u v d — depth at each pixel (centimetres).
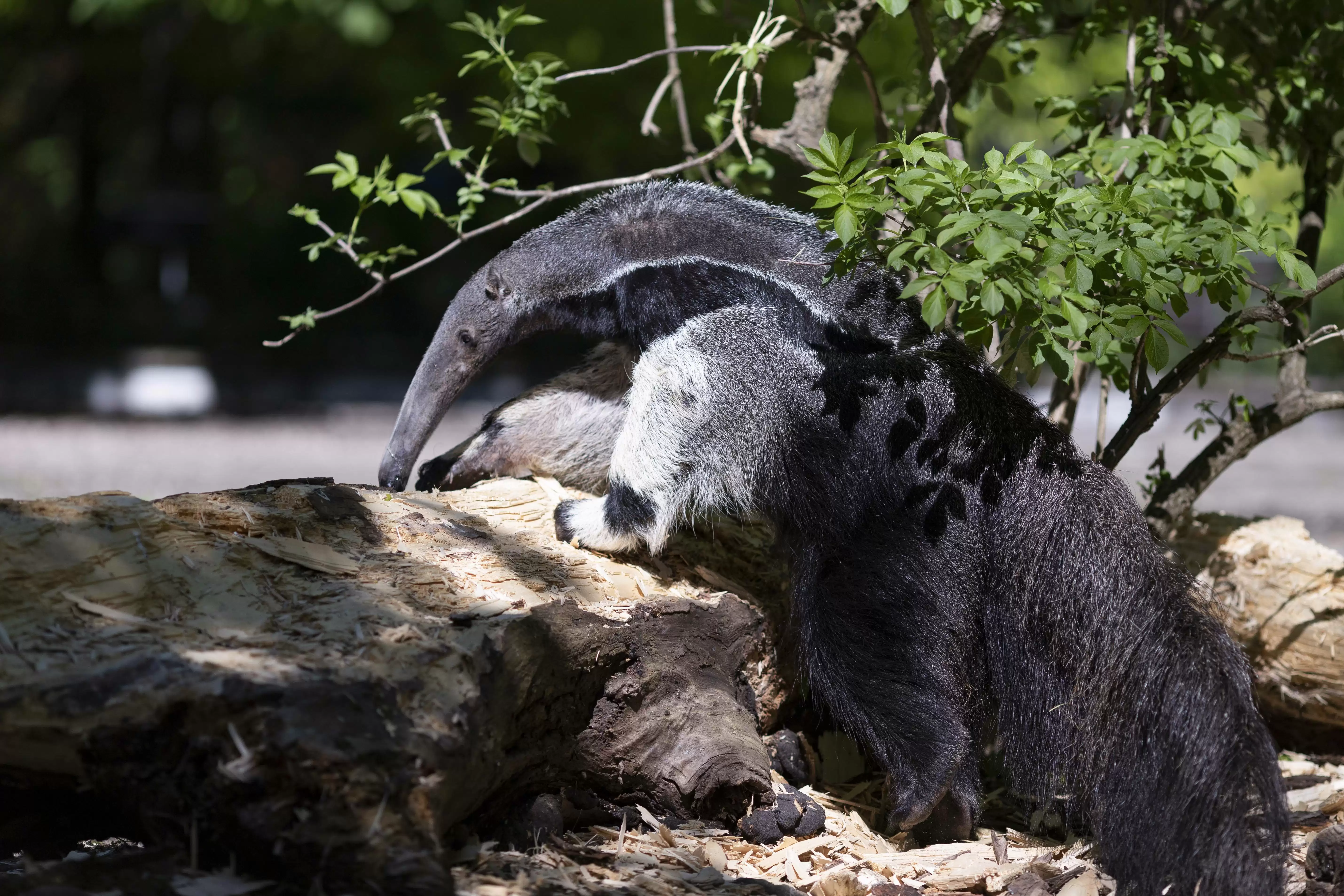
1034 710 817
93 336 5316
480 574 787
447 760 618
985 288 741
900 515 841
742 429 877
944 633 830
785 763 919
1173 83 1124
